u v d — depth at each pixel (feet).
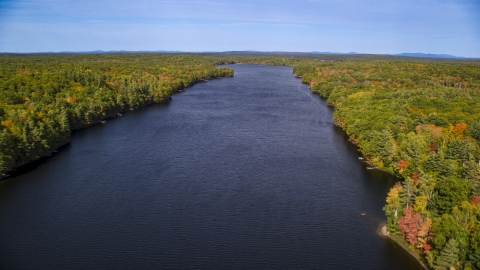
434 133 332.60
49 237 223.30
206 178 304.50
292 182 298.97
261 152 367.86
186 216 247.09
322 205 262.88
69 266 198.39
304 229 233.14
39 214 249.14
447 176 249.75
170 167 327.47
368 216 248.93
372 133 350.64
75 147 385.29
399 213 221.66
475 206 200.75
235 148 379.14
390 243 217.77
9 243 217.36
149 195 275.39
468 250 176.45
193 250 212.43
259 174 313.73
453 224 188.85
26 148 337.93
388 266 198.90
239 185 292.61
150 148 379.14
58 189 286.05
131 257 205.98
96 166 331.57
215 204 262.67
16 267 196.65
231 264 201.16
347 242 219.82
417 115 382.83
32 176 311.06
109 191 281.74
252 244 218.18
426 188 225.35
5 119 358.84
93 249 212.23
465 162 267.18
